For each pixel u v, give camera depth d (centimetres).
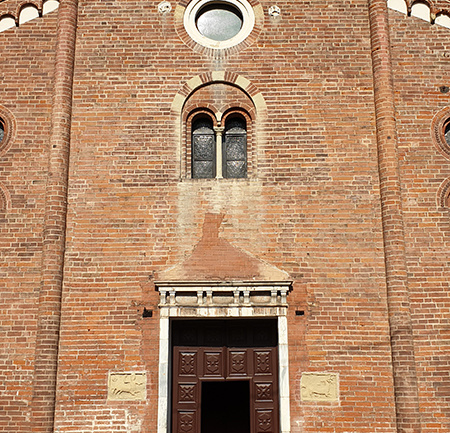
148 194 1349
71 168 1363
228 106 1415
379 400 1229
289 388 1241
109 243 1321
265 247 1318
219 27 1488
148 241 1323
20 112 1396
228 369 1303
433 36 1443
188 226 1332
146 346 1266
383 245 1311
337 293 1288
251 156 1389
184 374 1299
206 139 1427
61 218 1320
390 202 1316
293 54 1435
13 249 1312
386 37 1423
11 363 1249
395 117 1385
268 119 1391
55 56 1430
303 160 1366
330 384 1241
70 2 1459
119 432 1221
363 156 1366
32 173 1359
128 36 1451
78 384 1244
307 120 1390
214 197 1348
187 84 1420
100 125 1391
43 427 1204
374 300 1283
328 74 1420
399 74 1415
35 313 1277
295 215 1334
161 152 1377
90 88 1414
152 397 1239
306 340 1265
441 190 1341
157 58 1435
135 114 1398
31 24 1459
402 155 1362
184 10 1473
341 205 1338
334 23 1458
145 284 1299
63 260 1307
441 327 1261
